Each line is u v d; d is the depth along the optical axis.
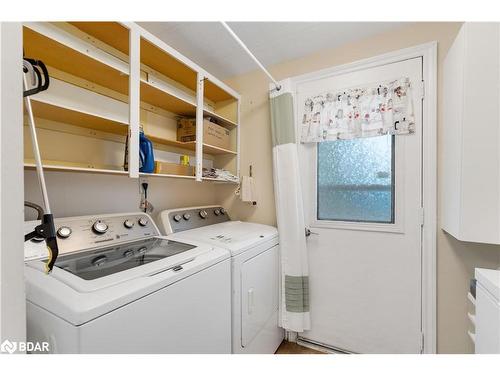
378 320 1.75
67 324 0.68
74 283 0.81
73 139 1.43
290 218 1.93
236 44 1.89
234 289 1.37
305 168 2.04
